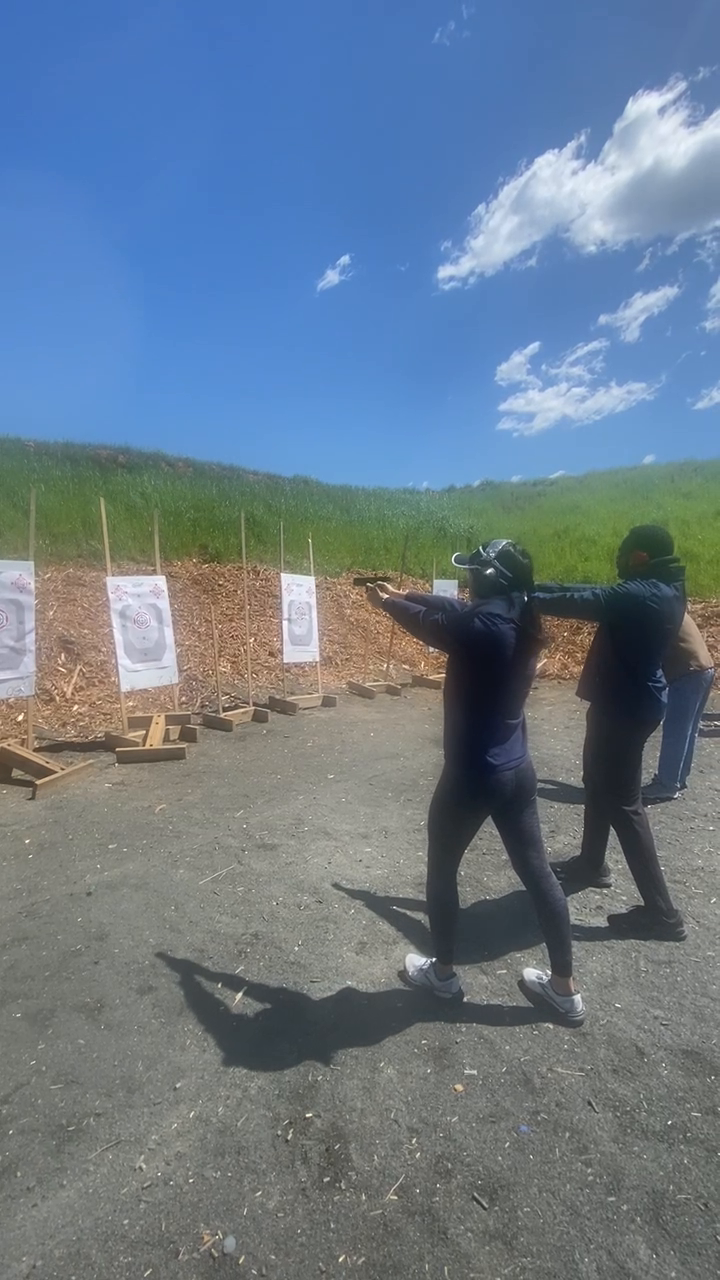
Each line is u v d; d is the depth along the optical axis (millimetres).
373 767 5836
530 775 2801
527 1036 2900
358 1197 2193
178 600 9852
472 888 4059
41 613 8305
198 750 6047
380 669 9570
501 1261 2018
